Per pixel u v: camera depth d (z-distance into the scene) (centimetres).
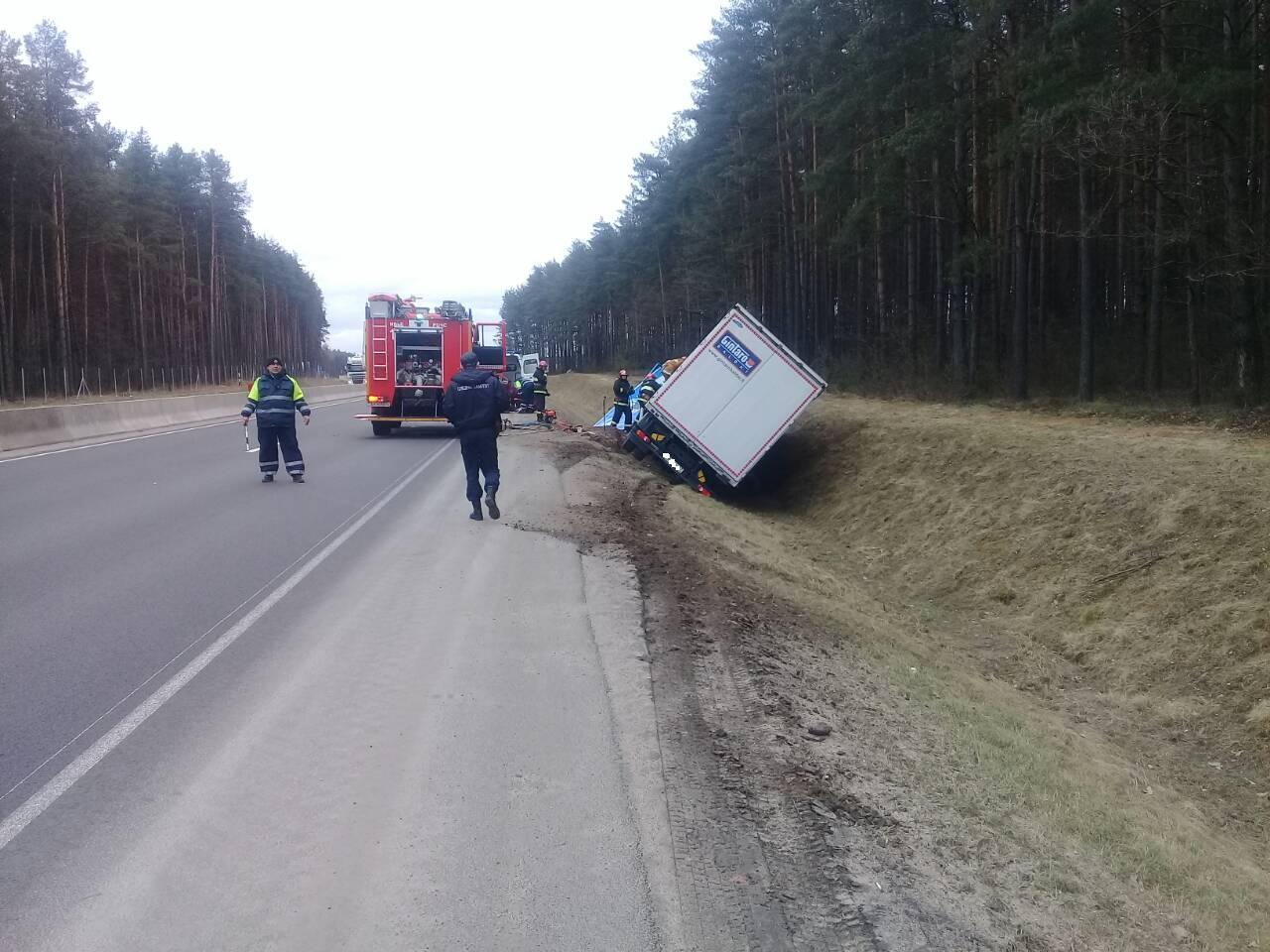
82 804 440
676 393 1983
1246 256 1808
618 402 2555
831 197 3131
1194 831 679
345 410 4075
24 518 1169
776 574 1266
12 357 4981
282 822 428
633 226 8306
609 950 348
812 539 1773
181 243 7200
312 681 607
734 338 1972
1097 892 494
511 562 967
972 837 511
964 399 2603
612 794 464
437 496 1431
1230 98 1839
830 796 500
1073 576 1213
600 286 10138
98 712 551
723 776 500
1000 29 2488
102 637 693
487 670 637
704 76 5103
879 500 1805
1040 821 577
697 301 6600
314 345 14775
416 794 457
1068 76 2095
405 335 2519
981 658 1113
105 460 1842
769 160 4425
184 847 405
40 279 5753
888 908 403
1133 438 1566
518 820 436
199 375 7769
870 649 952
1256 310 2047
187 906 363
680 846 423
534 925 360
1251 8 1978
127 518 1184
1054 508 1373
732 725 583
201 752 499
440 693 592
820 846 443
